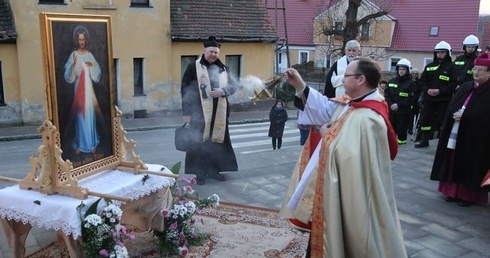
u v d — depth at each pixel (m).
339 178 2.71
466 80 8.05
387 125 2.81
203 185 5.71
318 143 3.28
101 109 3.83
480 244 4.20
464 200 5.13
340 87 4.86
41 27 3.25
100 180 3.72
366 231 2.64
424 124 8.12
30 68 14.14
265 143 12.22
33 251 3.90
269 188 5.65
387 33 32.75
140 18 15.92
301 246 4.05
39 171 3.73
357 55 4.92
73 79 3.51
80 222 3.17
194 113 5.57
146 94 16.59
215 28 17.91
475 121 4.91
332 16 26.25
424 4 32.91
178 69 17.30
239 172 6.31
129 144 3.97
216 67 5.60
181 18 17.39
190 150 5.67
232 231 4.36
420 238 4.30
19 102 14.25
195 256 3.86
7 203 3.37
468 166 4.98
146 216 3.85
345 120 2.83
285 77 3.31
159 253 3.91
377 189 2.69
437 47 8.02
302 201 3.02
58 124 3.41
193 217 4.49
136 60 16.38
